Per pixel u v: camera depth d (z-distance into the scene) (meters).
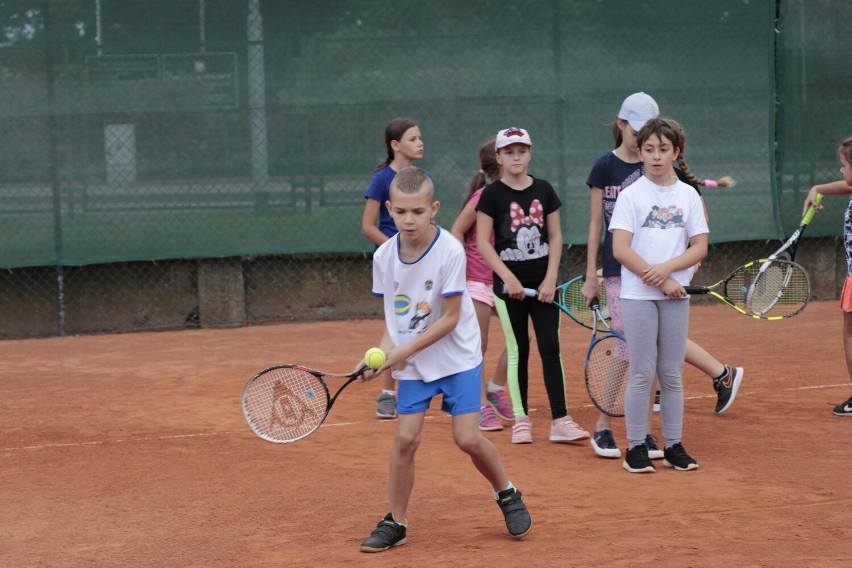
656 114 7.05
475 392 5.23
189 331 13.75
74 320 13.72
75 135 13.35
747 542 5.11
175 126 13.53
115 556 5.24
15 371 11.10
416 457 7.08
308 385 5.53
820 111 14.23
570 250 14.16
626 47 13.91
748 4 14.02
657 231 6.39
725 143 14.10
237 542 5.39
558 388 7.47
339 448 7.41
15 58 13.18
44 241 13.38
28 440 7.91
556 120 13.90
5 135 13.23
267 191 13.75
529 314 7.57
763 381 9.46
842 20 14.17
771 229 14.22
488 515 5.73
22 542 5.51
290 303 14.16
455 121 13.88
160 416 8.64
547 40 13.84
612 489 6.18
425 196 5.00
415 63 13.80
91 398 9.47
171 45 13.45
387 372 8.35
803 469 6.51
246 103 13.62
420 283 5.16
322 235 13.87
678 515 5.61
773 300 7.31
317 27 13.65
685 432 7.63
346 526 5.61
